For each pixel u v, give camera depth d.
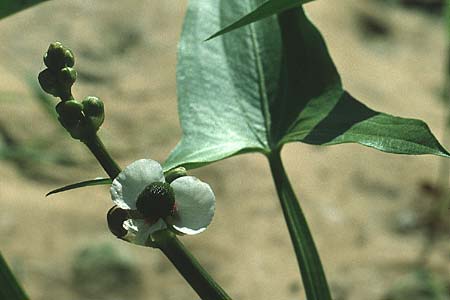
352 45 1.91
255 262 1.39
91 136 0.55
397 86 1.83
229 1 0.72
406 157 1.64
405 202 1.54
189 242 1.41
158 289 1.32
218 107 0.69
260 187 1.50
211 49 0.70
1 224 1.34
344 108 0.66
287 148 1.62
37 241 1.33
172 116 1.60
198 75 0.70
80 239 1.35
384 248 1.45
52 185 1.43
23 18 1.72
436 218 1.51
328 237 1.47
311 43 0.69
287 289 1.36
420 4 2.09
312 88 0.68
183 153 0.67
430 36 2.00
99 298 1.29
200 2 0.71
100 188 1.46
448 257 1.44
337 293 1.36
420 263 1.42
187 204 0.53
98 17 1.76
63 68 0.56
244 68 0.69
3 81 1.55
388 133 0.61
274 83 0.69
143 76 1.67
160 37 1.75
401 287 1.36
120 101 1.61
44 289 1.28
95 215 1.40
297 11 0.70
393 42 1.96
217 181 1.51
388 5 2.06
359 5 2.01
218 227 1.44
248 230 1.44
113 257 1.33
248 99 0.69
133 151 1.52
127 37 1.74
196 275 0.55
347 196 1.54
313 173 1.57
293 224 0.66
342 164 1.60
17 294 0.63
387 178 1.59
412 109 1.77
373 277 1.39
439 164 1.62
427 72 1.90
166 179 0.54
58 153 1.45
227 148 0.67
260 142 0.67
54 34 1.71
